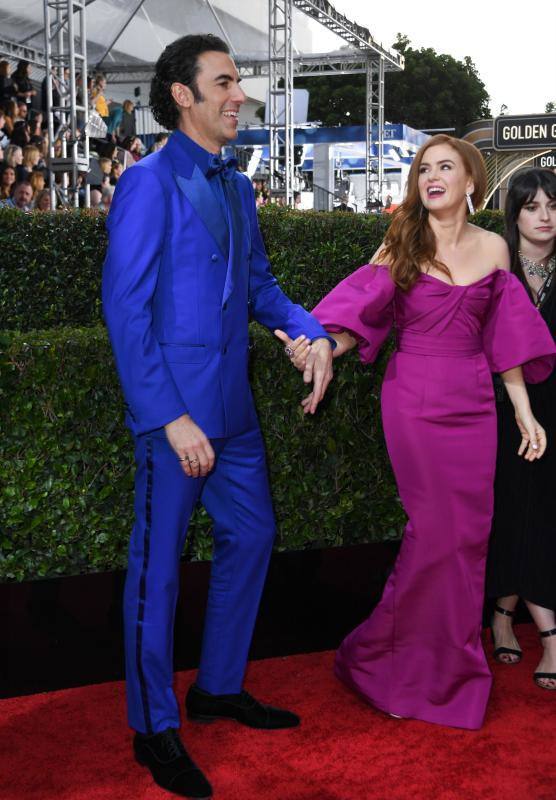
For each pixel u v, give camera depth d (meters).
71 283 4.21
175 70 2.30
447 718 2.67
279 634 3.35
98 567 3.38
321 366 2.54
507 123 13.62
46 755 2.51
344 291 2.67
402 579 2.69
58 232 4.16
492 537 3.05
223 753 2.51
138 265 2.21
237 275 2.41
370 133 19.75
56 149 11.27
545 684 2.92
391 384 2.70
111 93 17.75
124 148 13.39
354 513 3.63
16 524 3.28
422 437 2.63
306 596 3.42
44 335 3.29
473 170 2.60
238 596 2.60
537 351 2.70
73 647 3.15
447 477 2.63
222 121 2.33
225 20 16.14
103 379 3.21
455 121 36.06
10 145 10.14
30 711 2.79
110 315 2.22
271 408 3.45
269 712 2.67
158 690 2.39
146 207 2.23
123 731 2.66
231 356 2.41
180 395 2.30
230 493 2.53
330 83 35.16
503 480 3.03
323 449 3.56
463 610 2.65
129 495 3.35
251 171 18.20
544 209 2.95
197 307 2.32
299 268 4.14
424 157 2.60
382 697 2.73
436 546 2.64
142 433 2.28
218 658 2.64
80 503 3.29
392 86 35.22
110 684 3.01
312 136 19.70
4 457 3.20
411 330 2.69
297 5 15.83
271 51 16.38
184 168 2.33
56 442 3.22
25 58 13.69
